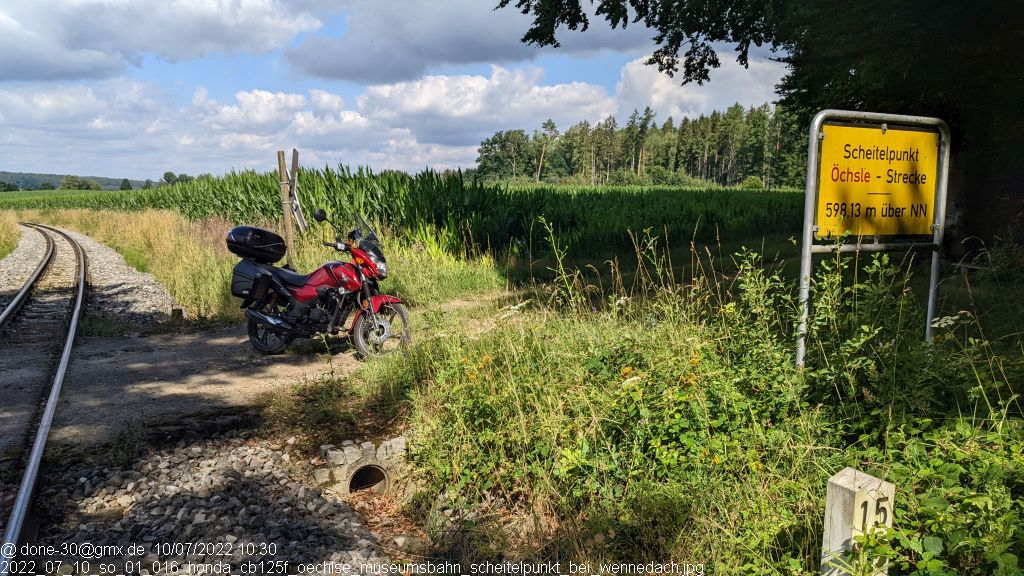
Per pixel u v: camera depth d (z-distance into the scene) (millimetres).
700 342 4469
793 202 25750
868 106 9266
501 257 14422
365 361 6898
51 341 8000
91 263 16750
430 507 4145
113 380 6348
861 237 4336
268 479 4262
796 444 3539
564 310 6535
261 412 5414
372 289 7293
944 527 2596
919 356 3662
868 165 4273
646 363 4441
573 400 4273
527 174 169625
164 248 16109
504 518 3893
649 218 18828
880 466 3209
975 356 3795
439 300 10211
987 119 8508
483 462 4293
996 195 9219
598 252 15375
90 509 3807
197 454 4574
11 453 4434
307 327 7105
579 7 15648
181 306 10289
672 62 15508
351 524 3867
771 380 4035
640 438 3842
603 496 3656
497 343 5523
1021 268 7148
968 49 7500
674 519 3314
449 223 14898
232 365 6969
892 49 7836
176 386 6172
